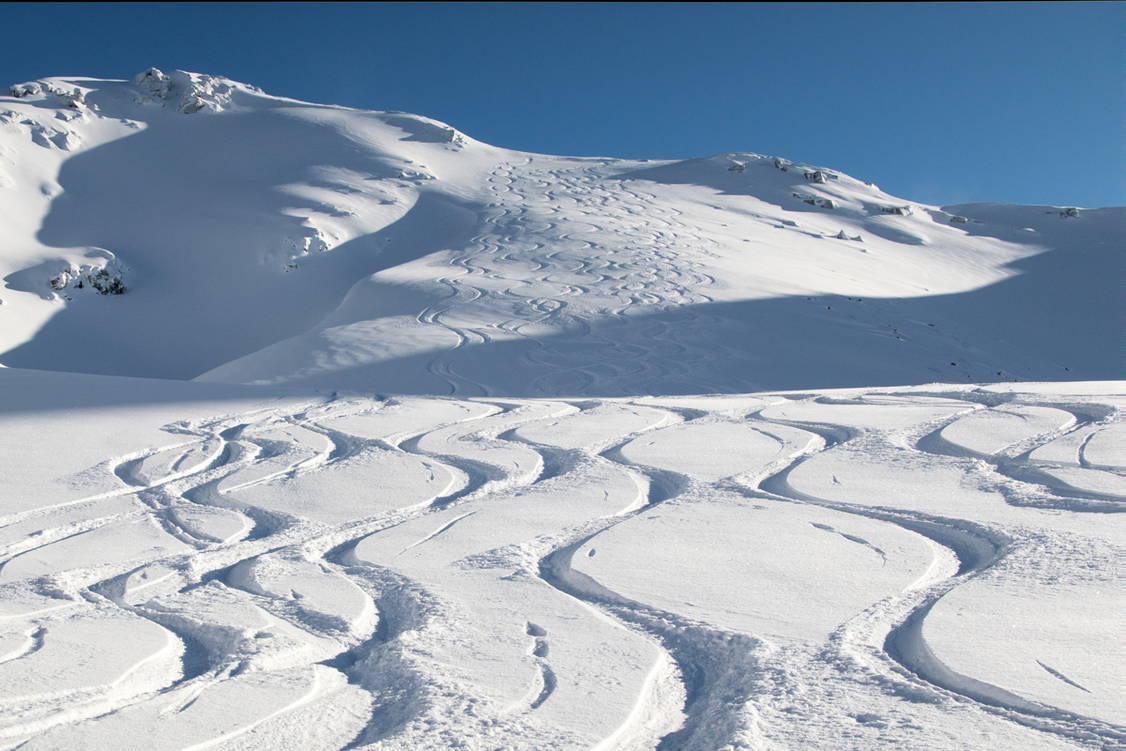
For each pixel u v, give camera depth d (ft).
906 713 6.90
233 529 14.88
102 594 11.50
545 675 8.04
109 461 20.58
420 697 7.54
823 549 12.08
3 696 7.68
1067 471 15.66
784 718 6.91
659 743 6.86
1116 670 7.45
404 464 19.86
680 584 10.69
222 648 9.20
